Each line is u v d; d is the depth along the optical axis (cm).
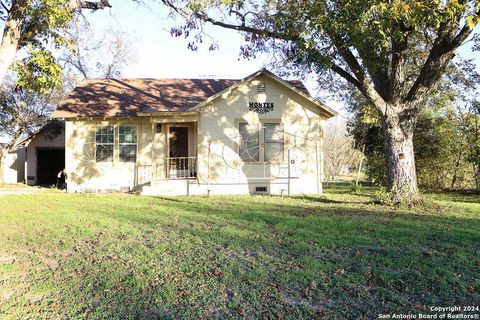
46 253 730
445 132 2152
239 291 538
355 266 630
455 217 1094
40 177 2883
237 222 997
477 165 1928
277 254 701
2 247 771
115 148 1994
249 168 1834
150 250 728
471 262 646
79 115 1931
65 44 1007
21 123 2966
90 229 916
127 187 1991
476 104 2016
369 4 1052
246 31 1465
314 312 475
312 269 613
